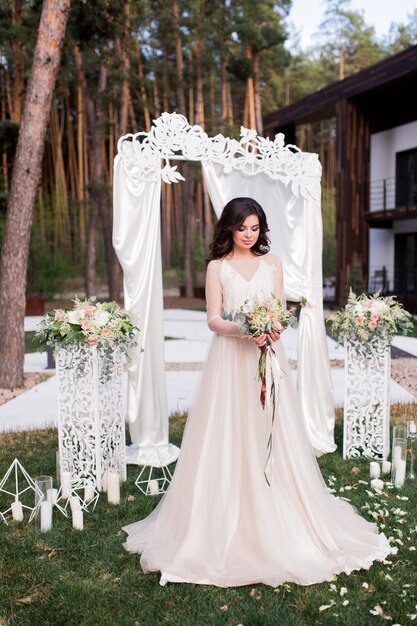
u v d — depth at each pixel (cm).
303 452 296
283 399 297
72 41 1005
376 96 1565
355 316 425
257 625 232
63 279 2169
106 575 272
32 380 762
